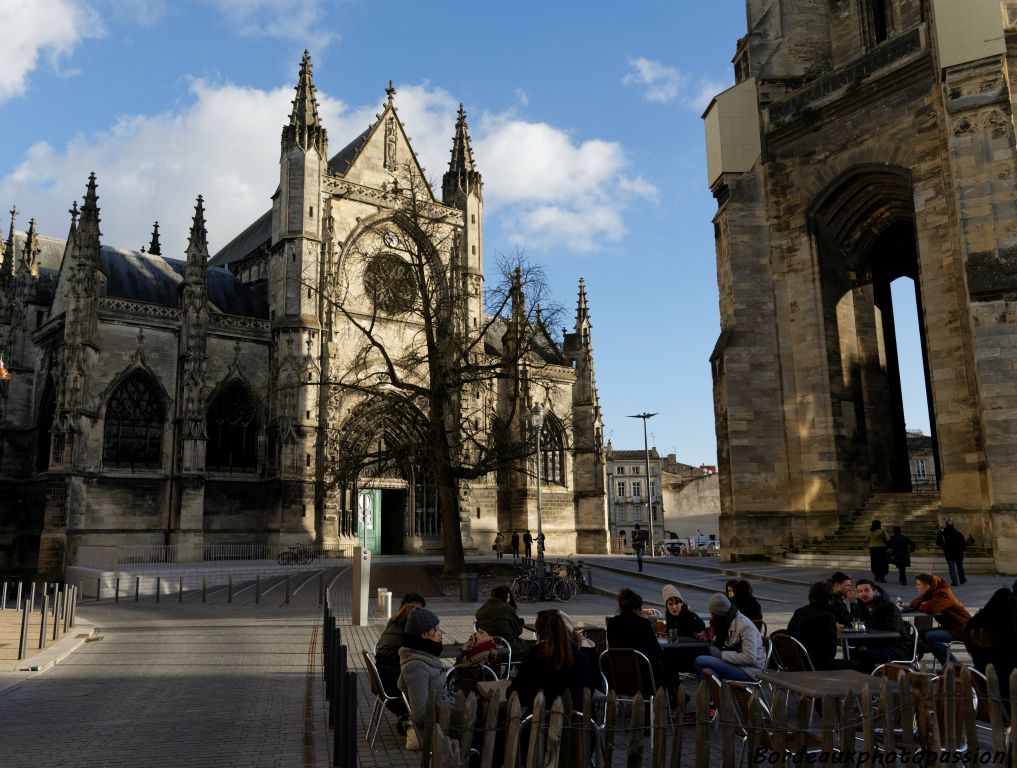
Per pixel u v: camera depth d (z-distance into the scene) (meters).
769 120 40.66
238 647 19.75
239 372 56.00
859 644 12.44
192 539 51.03
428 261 41.03
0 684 15.09
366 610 23.31
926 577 12.95
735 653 10.62
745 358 38.84
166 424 53.91
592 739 8.93
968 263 30.17
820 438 37.25
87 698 13.84
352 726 7.75
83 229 51.69
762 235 39.94
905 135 35.00
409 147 64.19
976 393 30.95
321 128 59.03
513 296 38.31
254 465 56.38
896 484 39.06
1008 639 9.62
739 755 9.56
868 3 40.69
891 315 47.72
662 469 148.00
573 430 70.88
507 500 67.81
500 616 12.36
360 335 58.72
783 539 37.22
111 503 50.88
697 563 39.59
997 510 28.61
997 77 30.61
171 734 11.09
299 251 56.69
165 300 57.50
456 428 43.47
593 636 13.34
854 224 39.28
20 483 56.75
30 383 58.34
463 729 6.68
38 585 47.84
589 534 70.38
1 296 59.28
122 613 30.30
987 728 10.14
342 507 58.25
